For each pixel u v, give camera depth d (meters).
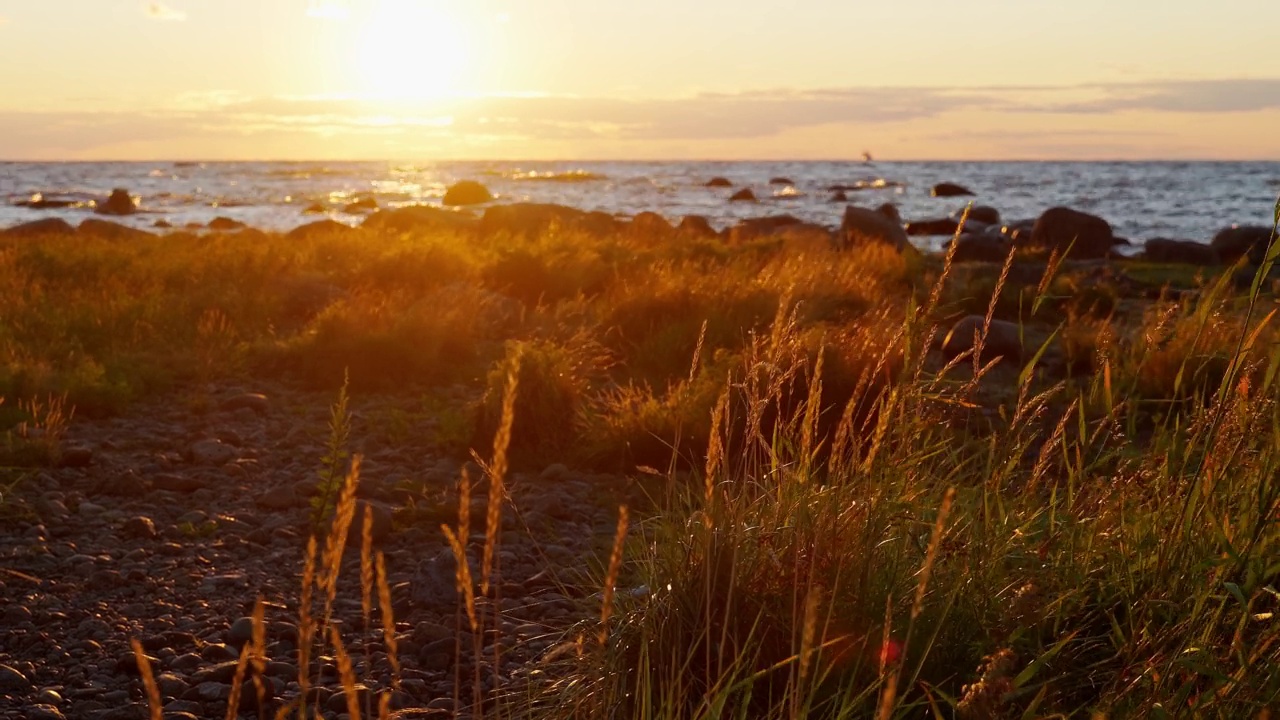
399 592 5.00
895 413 3.75
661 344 10.09
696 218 30.31
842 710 2.63
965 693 2.60
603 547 5.33
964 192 83.88
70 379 8.63
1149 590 3.29
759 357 7.23
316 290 13.81
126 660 4.21
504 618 4.64
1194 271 21.38
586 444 7.35
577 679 3.36
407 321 10.71
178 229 43.72
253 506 6.44
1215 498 3.46
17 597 4.91
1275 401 3.59
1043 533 3.66
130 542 5.74
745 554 3.31
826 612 3.05
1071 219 27.50
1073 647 3.22
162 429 8.16
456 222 28.36
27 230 27.44
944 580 3.23
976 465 4.69
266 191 89.62
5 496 6.29
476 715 2.14
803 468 3.53
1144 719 2.67
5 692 3.99
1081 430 3.85
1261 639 2.94
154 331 11.38
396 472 7.14
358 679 4.05
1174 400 3.92
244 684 3.92
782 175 145.12
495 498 1.98
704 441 7.01
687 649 3.24
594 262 16.27
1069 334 10.51
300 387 9.73
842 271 14.94
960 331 10.96
